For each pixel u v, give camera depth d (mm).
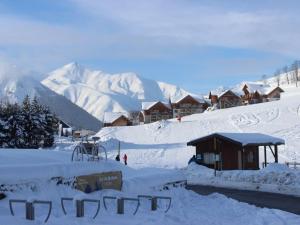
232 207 17922
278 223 15117
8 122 55688
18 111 57125
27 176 14680
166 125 81938
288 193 27391
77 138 86062
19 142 56031
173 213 15406
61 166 15992
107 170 17859
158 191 19203
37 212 13398
